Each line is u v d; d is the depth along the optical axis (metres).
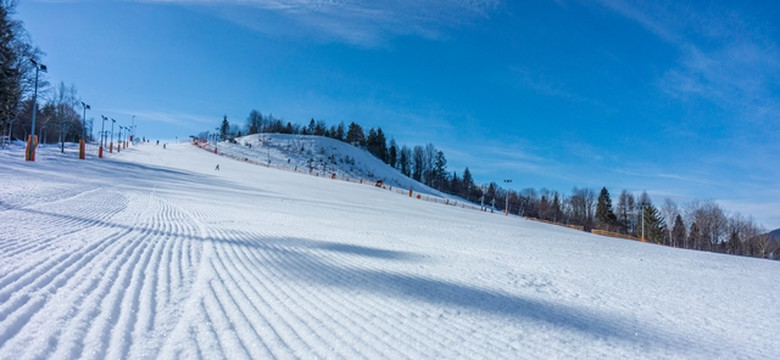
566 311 4.91
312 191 39.25
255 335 3.10
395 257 7.89
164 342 2.82
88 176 23.89
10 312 3.01
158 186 23.66
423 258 8.20
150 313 3.36
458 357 3.09
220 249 6.59
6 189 12.89
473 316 4.24
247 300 3.96
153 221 9.53
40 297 3.40
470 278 6.40
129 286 4.03
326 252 7.57
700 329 4.71
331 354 2.90
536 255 11.15
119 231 7.42
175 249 6.21
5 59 39.66
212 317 3.39
